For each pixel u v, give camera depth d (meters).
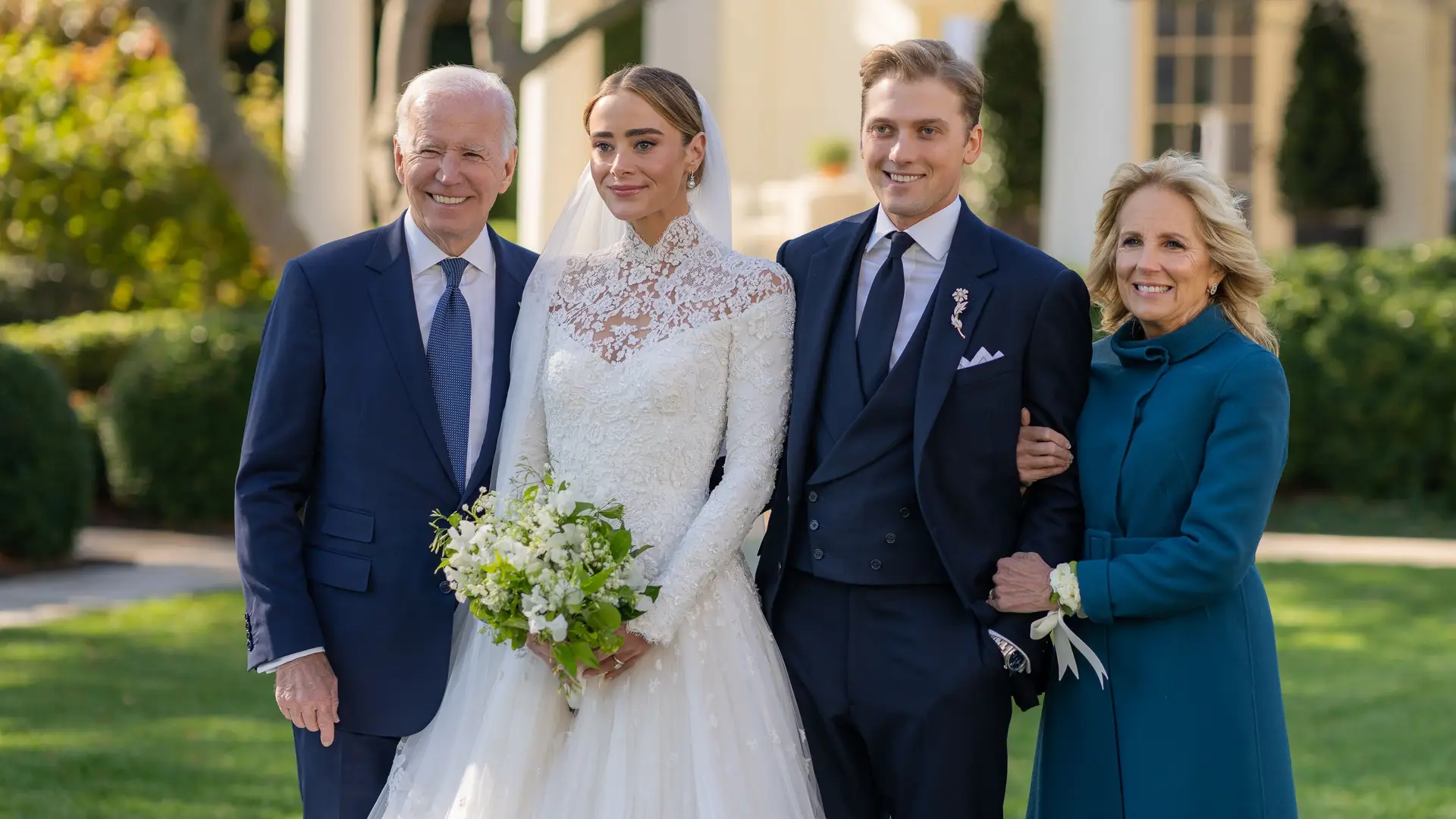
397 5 12.20
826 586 4.47
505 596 4.08
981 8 18.38
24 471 11.72
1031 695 4.41
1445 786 6.58
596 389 4.44
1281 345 14.08
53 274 21.70
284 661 4.30
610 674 4.39
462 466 4.57
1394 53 17.11
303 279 4.59
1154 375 4.27
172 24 12.52
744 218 17.58
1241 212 4.28
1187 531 4.06
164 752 7.05
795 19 19.06
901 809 4.41
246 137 12.79
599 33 16.81
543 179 16.56
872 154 4.44
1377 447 13.91
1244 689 4.11
